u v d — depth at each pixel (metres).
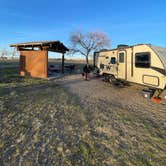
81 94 9.55
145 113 6.62
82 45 42.75
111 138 4.41
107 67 13.64
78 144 4.06
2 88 10.01
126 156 3.62
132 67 10.37
